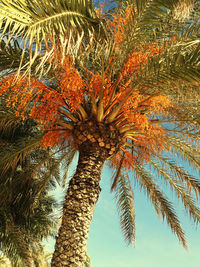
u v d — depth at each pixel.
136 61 5.91
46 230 10.55
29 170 9.04
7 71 5.99
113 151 6.99
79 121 6.92
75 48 4.17
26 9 3.53
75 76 5.75
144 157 7.68
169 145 7.63
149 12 5.24
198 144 7.47
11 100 6.12
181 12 4.30
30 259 8.88
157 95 6.21
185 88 5.17
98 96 6.76
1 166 7.96
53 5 4.03
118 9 6.56
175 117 6.96
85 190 6.52
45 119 6.52
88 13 5.52
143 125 6.21
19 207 9.62
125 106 6.32
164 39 6.00
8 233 8.91
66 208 6.48
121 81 6.46
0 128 8.52
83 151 6.89
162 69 5.05
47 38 3.91
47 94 6.08
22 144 7.96
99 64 6.26
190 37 5.57
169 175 9.11
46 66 5.89
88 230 6.40
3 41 5.90
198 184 8.24
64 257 6.01
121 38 5.48
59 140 7.68
